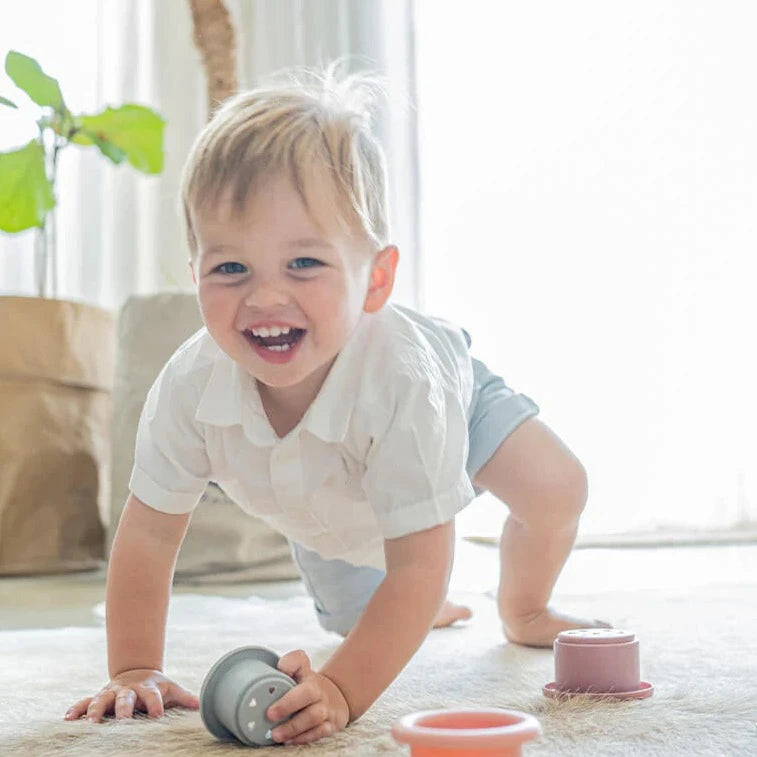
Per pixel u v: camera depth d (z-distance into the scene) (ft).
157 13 8.92
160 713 2.77
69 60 8.80
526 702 2.77
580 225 8.61
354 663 2.68
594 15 8.71
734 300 8.52
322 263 2.78
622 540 8.27
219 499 6.75
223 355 3.08
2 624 4.87
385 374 2.93
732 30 8.66
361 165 2.93
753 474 8.43
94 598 6.00
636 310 8.54
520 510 3.76
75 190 8.77
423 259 8.59
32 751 2.45
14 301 7.14
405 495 2.87
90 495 7.48
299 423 2.99
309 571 3.99
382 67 8.68
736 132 8.61
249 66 8.72
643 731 2.46
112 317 7.73
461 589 6.06
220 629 4.60
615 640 2.88
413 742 1.91
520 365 8.57
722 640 3.85
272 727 2.43
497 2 8.75
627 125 8.66
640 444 8.47
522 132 8.68
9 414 7.13
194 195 2.82
